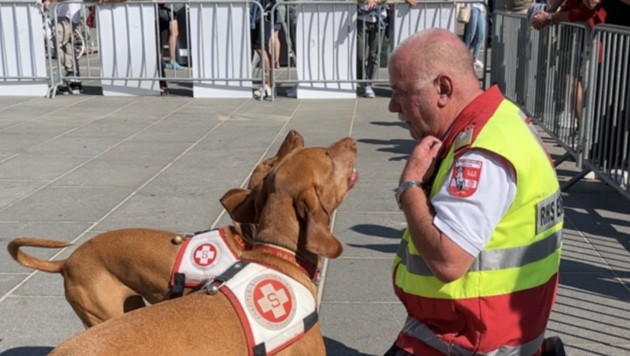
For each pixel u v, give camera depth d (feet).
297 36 37.73
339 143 9.53
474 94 8.96
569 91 23.57
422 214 8.54
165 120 33.27
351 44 37.58
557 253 9.29
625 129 18.83
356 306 14.75
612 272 16.28
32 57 38.91
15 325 14.07
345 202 21.30
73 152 27.45
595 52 21.02
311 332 9.09
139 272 10.98
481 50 48.42
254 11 38.83
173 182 23.39
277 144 28.30
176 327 7.94
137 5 38.40
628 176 18.70
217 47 38.14
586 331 13.64
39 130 31.24
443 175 8.80
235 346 8.25
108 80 39.42
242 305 8.46
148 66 39.06
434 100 8.95
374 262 16.92
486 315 8.78
